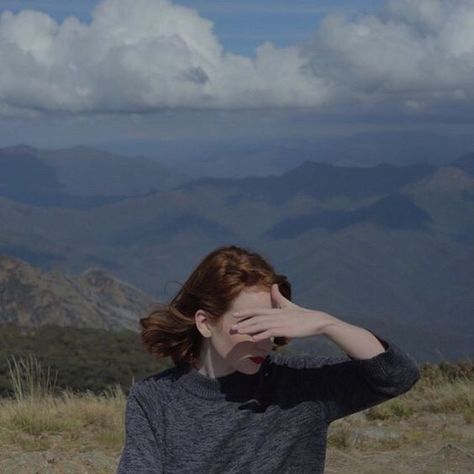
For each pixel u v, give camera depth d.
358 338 2.60
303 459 2.70
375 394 2.66
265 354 2.70
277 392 2.73
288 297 2.78
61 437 9.73
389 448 9.30
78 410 10.92
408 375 2.63
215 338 2.70
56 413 10.78
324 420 2.72
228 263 2.68
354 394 2.69
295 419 2.70
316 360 2.78
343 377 2.70
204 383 2.74
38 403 11.04
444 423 10.72
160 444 2.72
